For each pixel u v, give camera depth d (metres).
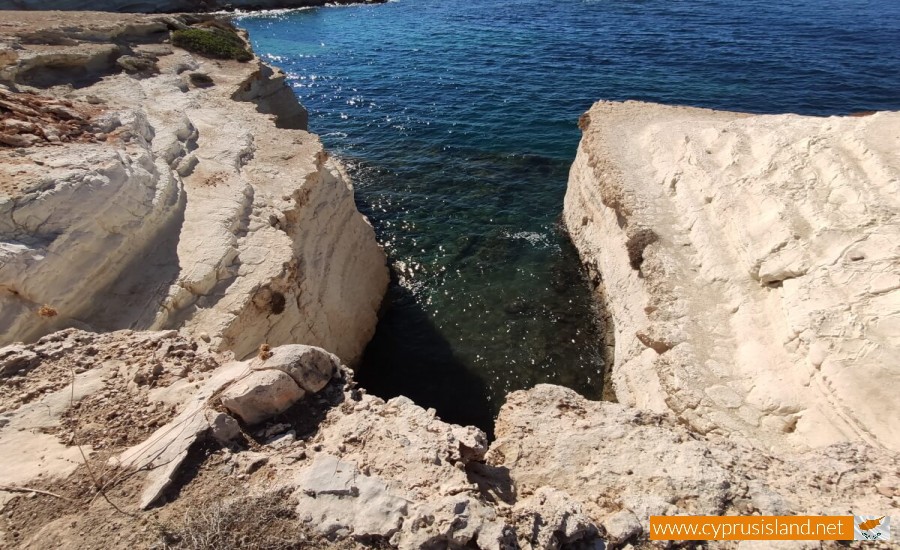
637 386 14.05
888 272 10.71
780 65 39.75
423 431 7.12
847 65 38.84
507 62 44.09
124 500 5.92
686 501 6.80
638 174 18.88
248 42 36.59
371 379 16.53
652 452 7.71
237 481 6.18
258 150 17.75
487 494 6.79
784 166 13.97
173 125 17.30
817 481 7.33
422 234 23.34
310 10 71.19
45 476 6.18
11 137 12.25
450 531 5.51
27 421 6.95
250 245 13.20
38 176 10.77
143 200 12.41
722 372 12.12
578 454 7.78
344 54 48.72
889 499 6.80
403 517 5.75
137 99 19.84
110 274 11.11
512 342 17.92
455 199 25.91
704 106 33.38
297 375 7.39
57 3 51.78
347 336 16.31
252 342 11.90
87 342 8.59
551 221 24.30
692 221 15.78
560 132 31.83
